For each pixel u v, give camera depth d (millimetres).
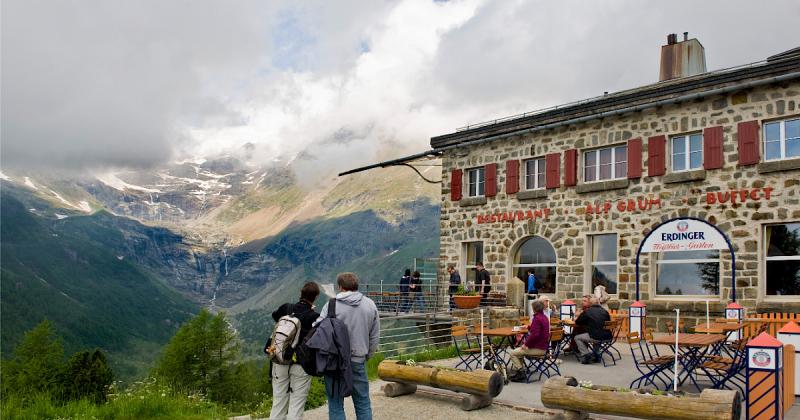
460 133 21609
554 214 18922
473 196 21406
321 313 7031
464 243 21656
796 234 14484
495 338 15281
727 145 15453
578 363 12305
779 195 14562
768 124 15039
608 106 17625
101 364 15250
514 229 19938
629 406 6980
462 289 18391
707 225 15562
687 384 9977
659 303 16109
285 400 7227
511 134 19844
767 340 7320
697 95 15742
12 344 173000
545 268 19406
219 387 40125
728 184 15375
